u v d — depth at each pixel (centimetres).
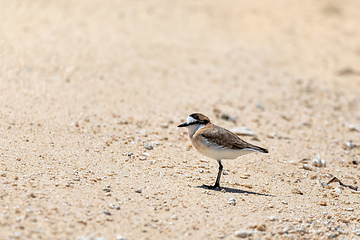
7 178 933
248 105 1783
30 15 2197
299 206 1015
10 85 1519
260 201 1009
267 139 1502
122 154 1198
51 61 1764
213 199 985
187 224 857
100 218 828
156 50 2122
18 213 800
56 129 1286
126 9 2570
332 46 2677
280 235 865
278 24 2859
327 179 1232
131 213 866
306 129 1656
